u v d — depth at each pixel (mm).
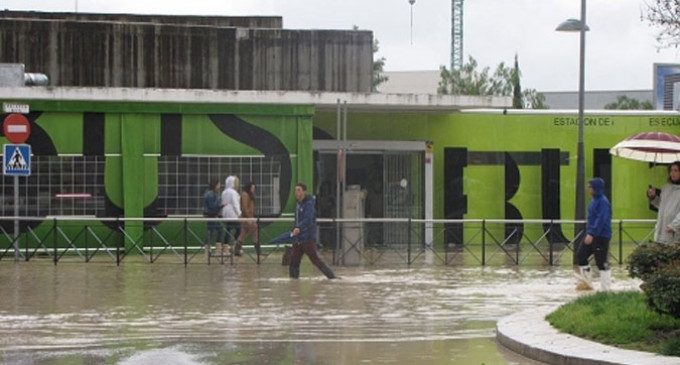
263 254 25375
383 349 12141
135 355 11617
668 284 11047
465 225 26344
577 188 26453
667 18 21500
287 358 11484
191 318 14867
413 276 21344
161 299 17172
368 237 24609
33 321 14562
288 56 36188
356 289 18734
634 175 31281
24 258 25078
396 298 17328
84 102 26219
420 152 30422
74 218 24656
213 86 35812
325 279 20562
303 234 20500
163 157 26562
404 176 30422
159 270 22438
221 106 26766
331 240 24328
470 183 30906
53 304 16484
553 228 24828
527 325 12859
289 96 26703
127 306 16234
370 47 36562
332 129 29969
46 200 26188
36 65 35094
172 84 35594
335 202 29969
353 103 27016
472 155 30891
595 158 31281
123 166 26375
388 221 24250
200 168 26750
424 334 13367
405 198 30359
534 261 25109
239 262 24328
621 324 11750
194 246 25422
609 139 31250
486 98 27688
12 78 27047
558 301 16891
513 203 31078
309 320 14672
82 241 25516
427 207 30312
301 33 36281
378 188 30266
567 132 31219
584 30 26234
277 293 18047
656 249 12039
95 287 19000
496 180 31062
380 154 30297
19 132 23797
